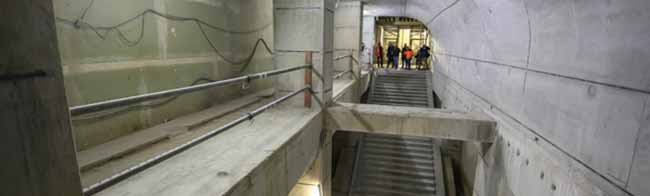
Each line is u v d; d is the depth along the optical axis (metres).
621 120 2.26
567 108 2.92
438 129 4.84
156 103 3.88
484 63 5.62
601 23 2.43
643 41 2.06
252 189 2.61
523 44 3.87
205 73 4.92
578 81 2.78
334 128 5.11
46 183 1.03
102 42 3.14
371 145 8.95
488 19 4.94
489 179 5.02
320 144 5.01
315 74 4.96
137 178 2.40
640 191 2.07
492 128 4.78
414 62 20.16
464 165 7.60
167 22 4.03
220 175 2.47
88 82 3.02
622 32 2.24
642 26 2.06
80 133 2.92
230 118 4.40
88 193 1.33
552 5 3.05
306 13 4.85
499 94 4.74
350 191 7.73
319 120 4.83
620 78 2.28
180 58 4.32
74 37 2.86
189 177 2.43
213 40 5.11
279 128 3.81
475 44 6.22
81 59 2.94
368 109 5.17
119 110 3.36
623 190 2.23
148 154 2.95
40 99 0.98
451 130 4.82
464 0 5.71
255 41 6.63
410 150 8.75
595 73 2.55
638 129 2.11
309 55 4.90
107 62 3.21
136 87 3.60
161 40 3.95
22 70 0.91
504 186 4.33
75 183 1.15
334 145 9.58
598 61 2.52
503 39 4.50
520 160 3.83
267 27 7.17
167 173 2.50
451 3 6.72
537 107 3.50
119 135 3.37
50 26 0.99
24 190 0.96
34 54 0.94
